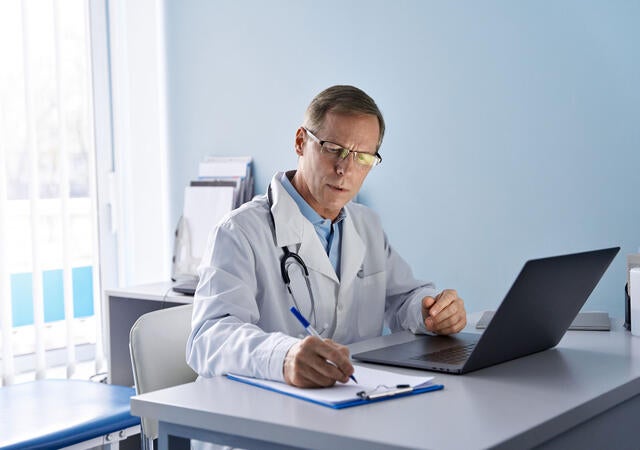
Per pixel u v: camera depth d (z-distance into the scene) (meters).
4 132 3.04
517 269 2.52
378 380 1.21
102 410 1.88
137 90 3.41
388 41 2.77
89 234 3.34
